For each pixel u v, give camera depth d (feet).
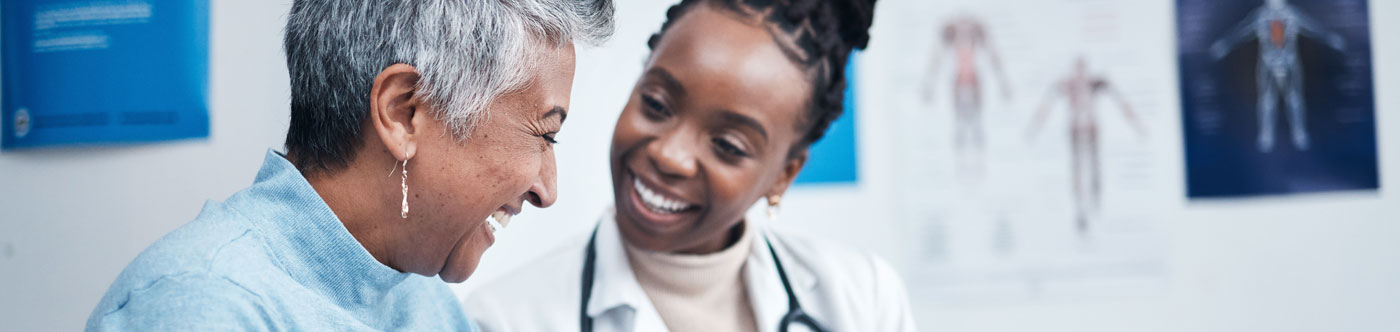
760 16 3.78
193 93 4.44
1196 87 6.36
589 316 3.91
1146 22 6.33
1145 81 6.32
